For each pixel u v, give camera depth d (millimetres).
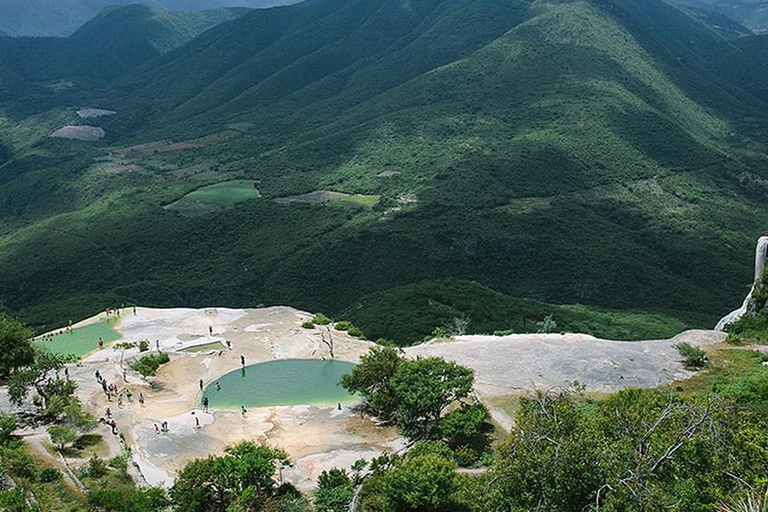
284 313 77375
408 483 29078
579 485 21578
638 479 20703
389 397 47500
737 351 53625
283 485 37219
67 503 32562
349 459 41281
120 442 43969
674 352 54438
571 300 123188
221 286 134500
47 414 45594
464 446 39812
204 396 54156
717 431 22312
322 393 54594
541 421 24453
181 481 34906
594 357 54250
